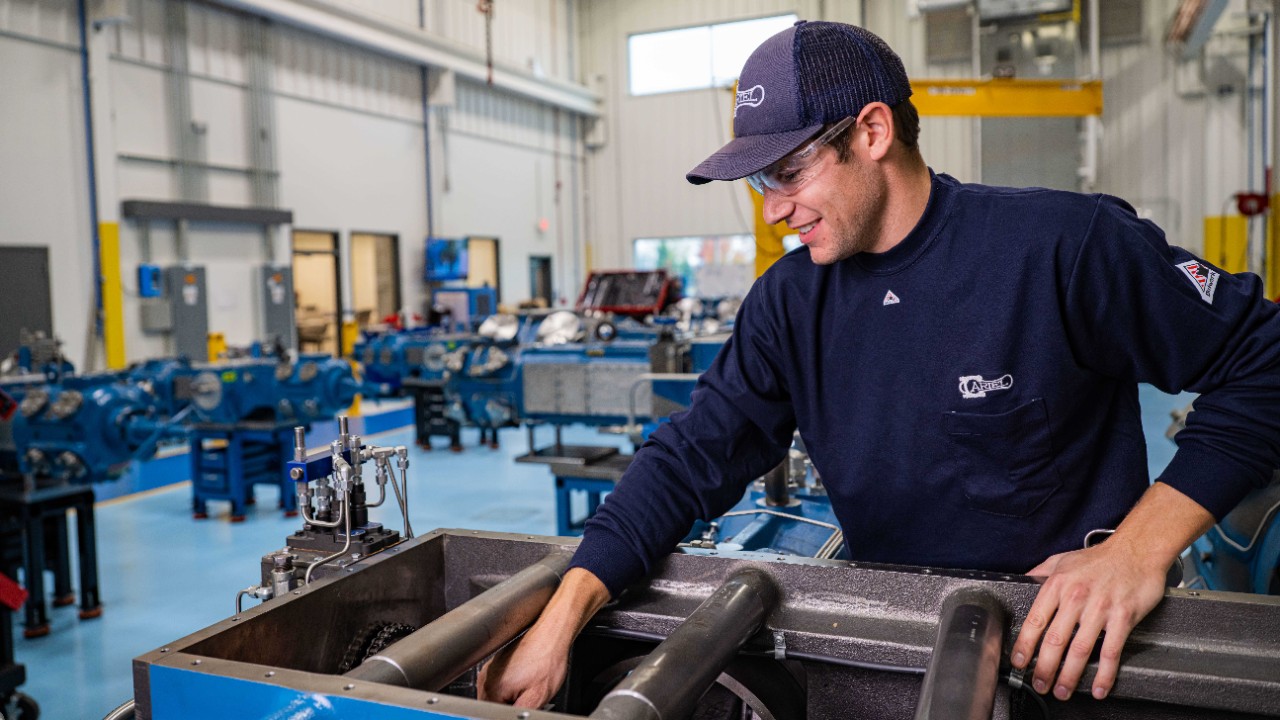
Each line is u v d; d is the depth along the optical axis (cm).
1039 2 830
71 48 708
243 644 82
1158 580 83
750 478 115
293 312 898
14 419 356
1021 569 103
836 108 89
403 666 76
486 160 1180
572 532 412
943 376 99
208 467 516
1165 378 97
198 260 809
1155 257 92
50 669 313
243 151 855
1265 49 993
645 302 717
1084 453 100
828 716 95
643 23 1314
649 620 99
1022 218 94
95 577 364
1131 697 81
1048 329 94
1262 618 82
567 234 1352
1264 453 88
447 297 1041
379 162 1016
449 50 1050
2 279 671
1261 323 92
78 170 716
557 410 418
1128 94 1080
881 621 94
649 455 108
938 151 1146
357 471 114
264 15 834
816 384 107
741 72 96
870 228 96
